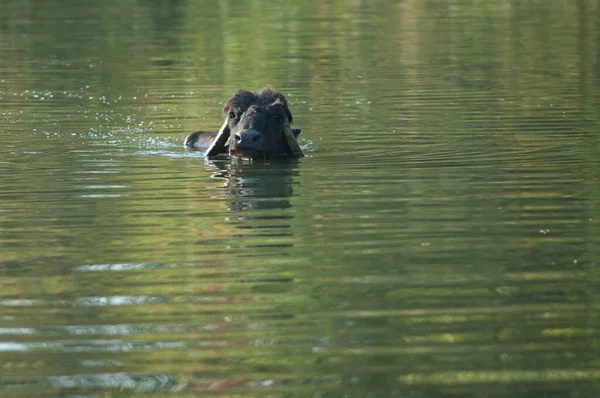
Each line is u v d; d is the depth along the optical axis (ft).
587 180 147.84
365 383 79.25
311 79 270.67
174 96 247.91
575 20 383.45
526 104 226.17
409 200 136.87
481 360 83.10
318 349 85.56
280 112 172.65
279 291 99.86
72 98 244.42
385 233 120.37
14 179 154.51
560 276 103.24
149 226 125.29
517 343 86.28
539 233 119.44
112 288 101.45
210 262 109.50
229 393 77.87
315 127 202.59
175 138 196.03
